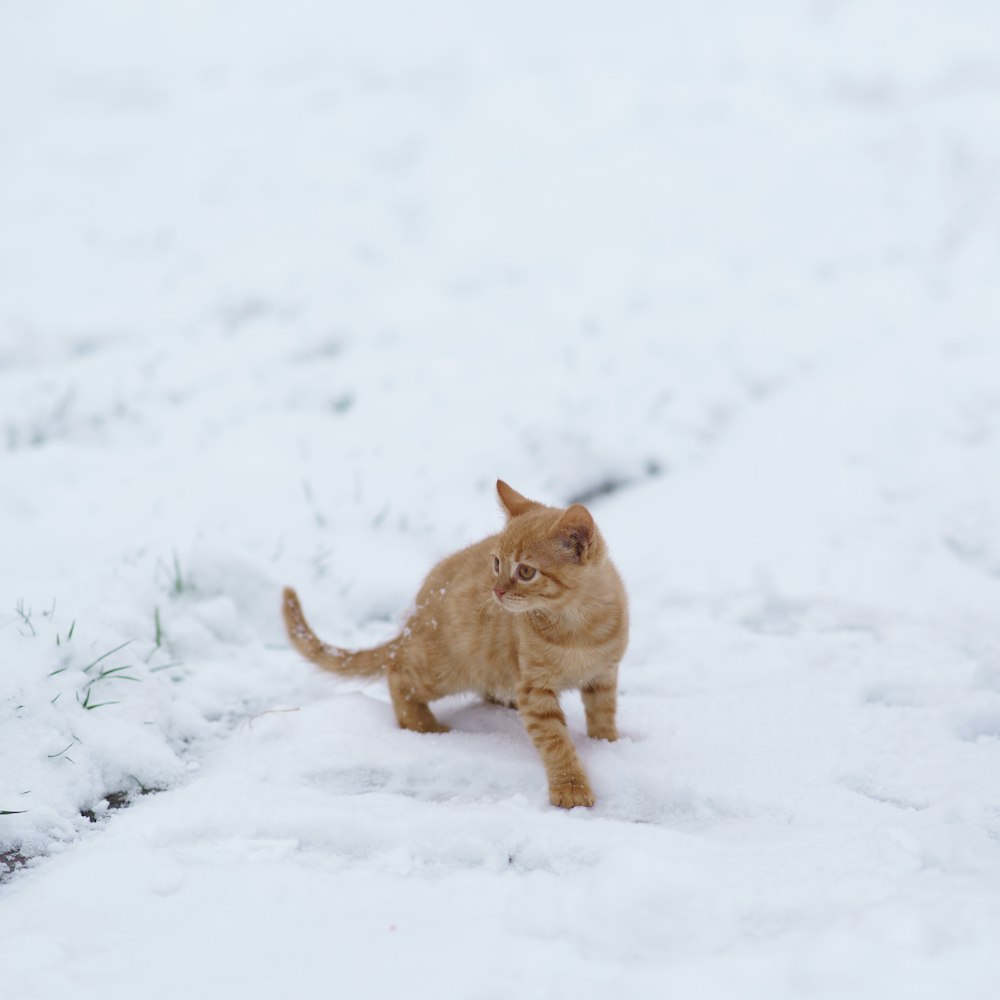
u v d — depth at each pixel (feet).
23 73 54.95
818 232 37.50
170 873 11.16
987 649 17.88
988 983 8.09
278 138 46.93
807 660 17.93
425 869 11.51
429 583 16.02
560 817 12.48
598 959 9.31
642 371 28.78
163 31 61.31
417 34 60.49
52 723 13.85
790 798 13.00
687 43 58.75
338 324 32.24
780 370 29.04
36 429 26.43
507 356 30.14
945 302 32.04
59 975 9.41
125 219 40.29
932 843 11.29
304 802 12.89
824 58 54.85
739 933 9.77
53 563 19.03
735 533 22.47
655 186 40.73
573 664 14.25
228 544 19.57
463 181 41.93
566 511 14.08
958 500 22.75
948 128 44.39
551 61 55.98
